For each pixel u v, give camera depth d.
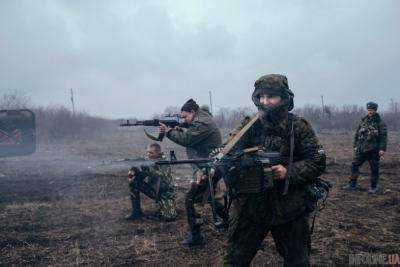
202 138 5.13
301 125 2.95
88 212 6.14
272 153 2.88
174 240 4.95
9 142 8.53
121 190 7.73
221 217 4.89
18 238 4.95
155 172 5.71
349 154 13.36
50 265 4.24
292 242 2.93
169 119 5.46
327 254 4.52
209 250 4.62
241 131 3.06
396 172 9.76
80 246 4.75
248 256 3.03
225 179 2.99
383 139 7.58
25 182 8.45
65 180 8.67
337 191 7.71
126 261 4.35
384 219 5.81
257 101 3.03
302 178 2.86
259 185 2.82
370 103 7.66
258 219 2.94
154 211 6.21
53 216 5.91
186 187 8.04
